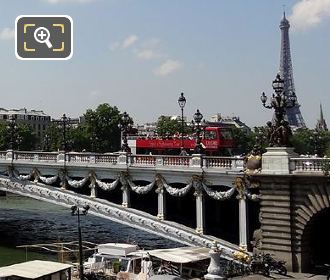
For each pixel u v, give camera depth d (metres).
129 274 43.84
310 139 130.25
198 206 47.66
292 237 39.31
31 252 61.47
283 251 39.59
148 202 58.88
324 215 41.78
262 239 40.81
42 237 71.50
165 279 32.81
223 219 52.59
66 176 59.06
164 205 50.66
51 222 86.56
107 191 60.34
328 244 42.31
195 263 43.94
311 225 39.53
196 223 49.66
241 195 44.06
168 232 50.06
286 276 37.56
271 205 40.28
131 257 46.88
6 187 64.50
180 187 53.22
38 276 39.50
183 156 48.69
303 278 36.78
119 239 69.62
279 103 40.94
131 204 60.12
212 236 48.22
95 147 154.75
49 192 60.34
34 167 62.25
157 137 70.06
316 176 37.97
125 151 54.38
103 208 55.19
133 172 52.56
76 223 85.81
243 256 42.06
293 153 40.75
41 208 107.94
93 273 44.88
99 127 155.38
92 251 60.88
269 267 38.56
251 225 49.31
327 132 122.81
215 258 32.41
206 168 46.69
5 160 64.88
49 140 161.75
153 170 50.34
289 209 39.31
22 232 75.81
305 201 38.84
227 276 37.12
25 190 62.81
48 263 43.59
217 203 52.94
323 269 39.50
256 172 41.66
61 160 59.53
